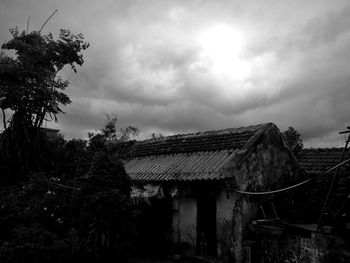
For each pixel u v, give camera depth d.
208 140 13.78
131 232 9.95
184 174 11.73
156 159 14.41
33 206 9.35
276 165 12.19
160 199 12.45
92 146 13.20
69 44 12.77
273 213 11.53
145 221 12.84
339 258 8.36
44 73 11.92
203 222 11.77
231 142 12.48
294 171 12.83
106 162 10.16
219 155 12.05
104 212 9.25
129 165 15.02
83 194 9.65
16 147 11.20
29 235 8.30
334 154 14.79
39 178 10.52
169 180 11.88
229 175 10.37
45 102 12.08
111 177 9.98
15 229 8.54
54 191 10.35
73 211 9.75
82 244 8.88
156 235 12.68
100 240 9.25
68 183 10.95
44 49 12.38
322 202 11.05
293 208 11.79
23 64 11.73
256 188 11.27
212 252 11.57
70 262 8.69
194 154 13.20
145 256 11.84
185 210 12.09
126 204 9.67
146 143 16.89
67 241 8.63
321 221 9.25
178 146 14.65
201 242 11.27
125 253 11.00
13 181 11.09
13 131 11.34
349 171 10.40
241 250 10.26
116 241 9.60
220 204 11.09
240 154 11.02
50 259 8.30
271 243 10.12
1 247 7.93
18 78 11.51
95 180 9.80
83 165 12.16
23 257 7.92
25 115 11.74
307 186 12.29
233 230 10.57
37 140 11.95
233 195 10.73
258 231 10.30
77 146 13.52
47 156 12.35
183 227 12.02
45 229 8.90
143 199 11.79
